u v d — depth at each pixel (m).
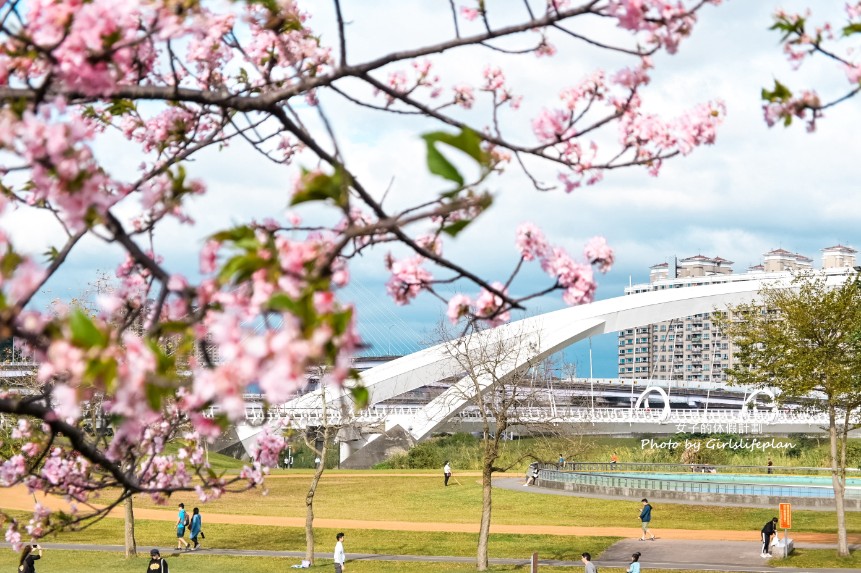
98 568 32.91
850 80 5.40
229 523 45.25
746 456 86.56
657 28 4.74
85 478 6.78
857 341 35.06
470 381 65.25
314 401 50.56
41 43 3.79
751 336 36.88
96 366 3.36
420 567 33.91
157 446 6.42
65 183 3.60
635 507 52.97
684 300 128.25
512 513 51.75
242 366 3.12
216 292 3.81
